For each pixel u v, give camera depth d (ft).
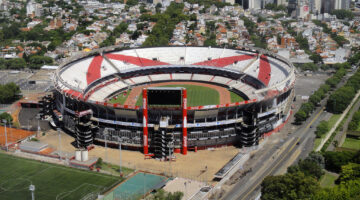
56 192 637.30
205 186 648.79
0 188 648.79
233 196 628.69
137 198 614.75
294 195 543.80
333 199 531.50
